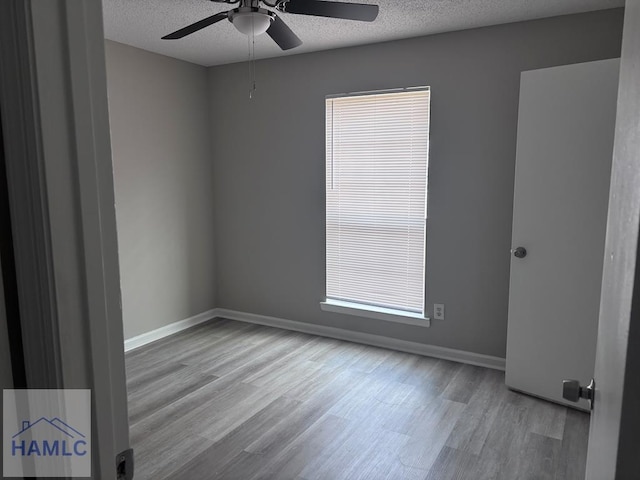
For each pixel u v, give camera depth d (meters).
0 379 0.66
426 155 3.39
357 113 3.61
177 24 3.03
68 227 0.64
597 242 2.54
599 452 0.71
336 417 2.63
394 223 3.58
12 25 0.58
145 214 3.81
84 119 0.65
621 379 0.46
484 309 3.31
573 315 2.65
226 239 4.44
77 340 0.67
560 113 2.58
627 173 0.56
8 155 0.62
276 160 4.04
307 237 3.99
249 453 2.29
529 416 2.63
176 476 2.11
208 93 4.30
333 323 3.97
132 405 2.79
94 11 0.65
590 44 2.83
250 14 2.13
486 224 3.24
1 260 0.65
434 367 3.33
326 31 3.15
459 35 3.16
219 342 3.87
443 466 2.18
